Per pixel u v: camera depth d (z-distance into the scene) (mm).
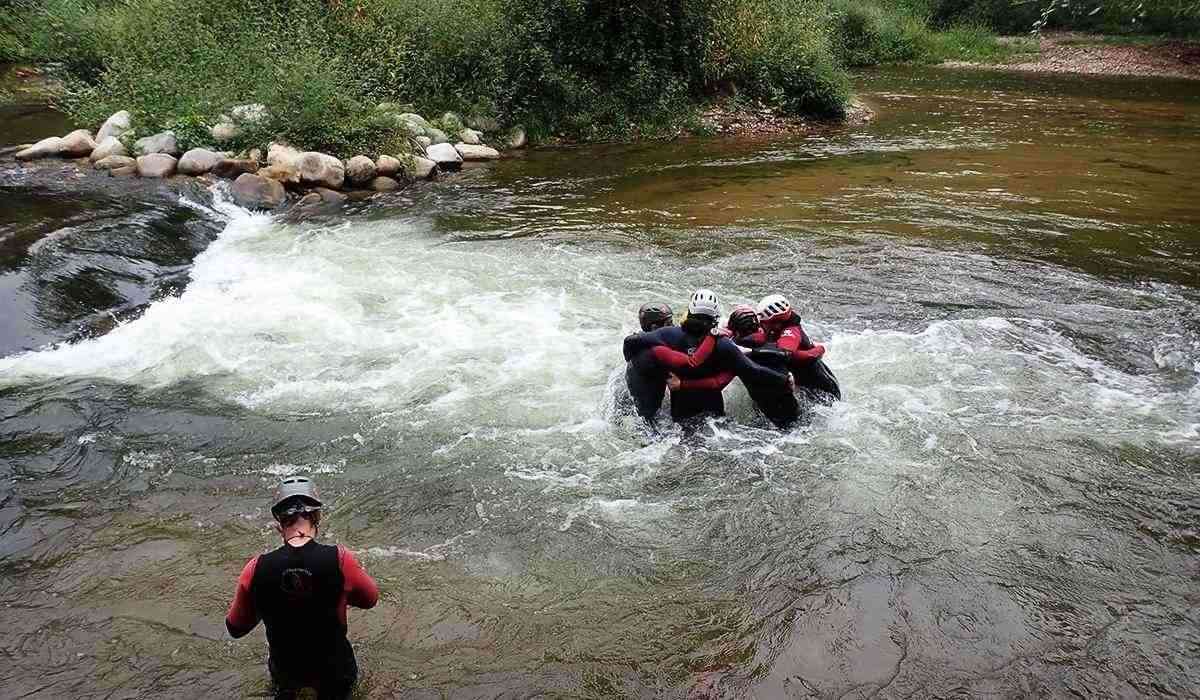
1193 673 3846
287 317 7926
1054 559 4625
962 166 14648
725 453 5664
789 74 19172
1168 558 4629
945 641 4043
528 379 6707
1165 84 26688
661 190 12992
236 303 8250
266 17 15422
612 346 7336
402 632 4094
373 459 5617
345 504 5137
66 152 12359
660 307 6152
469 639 4062
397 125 13930
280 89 13039
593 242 10359
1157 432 5891
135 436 5863
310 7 15539
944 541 4781
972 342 7395
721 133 17625
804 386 6121
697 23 18109
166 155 11922
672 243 10336
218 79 13547
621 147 16375
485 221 11219
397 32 16312
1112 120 19828
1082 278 9023
